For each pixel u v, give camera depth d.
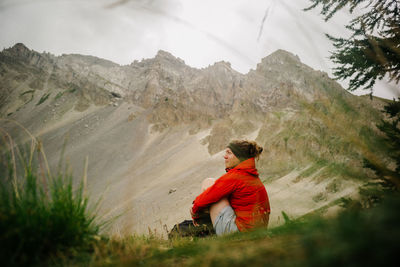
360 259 0.44
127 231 1.33
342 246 0.48
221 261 0.89
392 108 2.08
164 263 1.11
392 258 0.40
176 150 152.75
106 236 1.46
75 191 1.45
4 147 1.23
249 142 2.54
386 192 1.29
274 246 0.85
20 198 1.31
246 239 1.27
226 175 2.41
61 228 1.35
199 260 1.00
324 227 0.65
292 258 0.65
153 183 115.69
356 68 3.65
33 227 1.25
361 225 0.50
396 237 0.40
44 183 1.36
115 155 131.88
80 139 159.50
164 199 92.88
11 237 1.19
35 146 1.30
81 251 1.36
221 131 154.50
